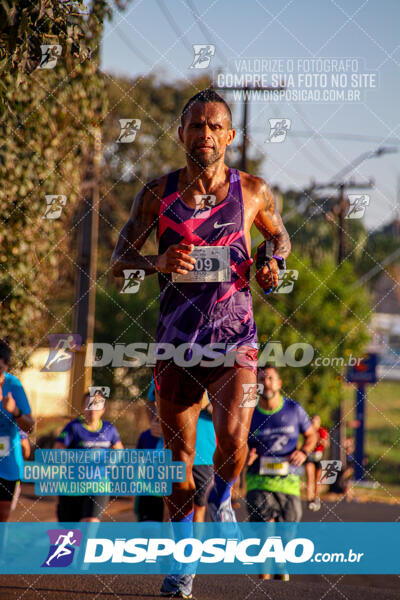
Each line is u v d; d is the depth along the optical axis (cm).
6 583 538
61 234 1189
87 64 978
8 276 1086
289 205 2381
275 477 793
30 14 495
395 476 2438
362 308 2169
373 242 3200
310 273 2123
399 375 5303
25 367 1197
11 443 709
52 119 989
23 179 984
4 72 548
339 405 2214
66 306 1733
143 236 468
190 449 471
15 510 1295
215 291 448
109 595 490
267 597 507
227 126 458
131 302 2366
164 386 460
